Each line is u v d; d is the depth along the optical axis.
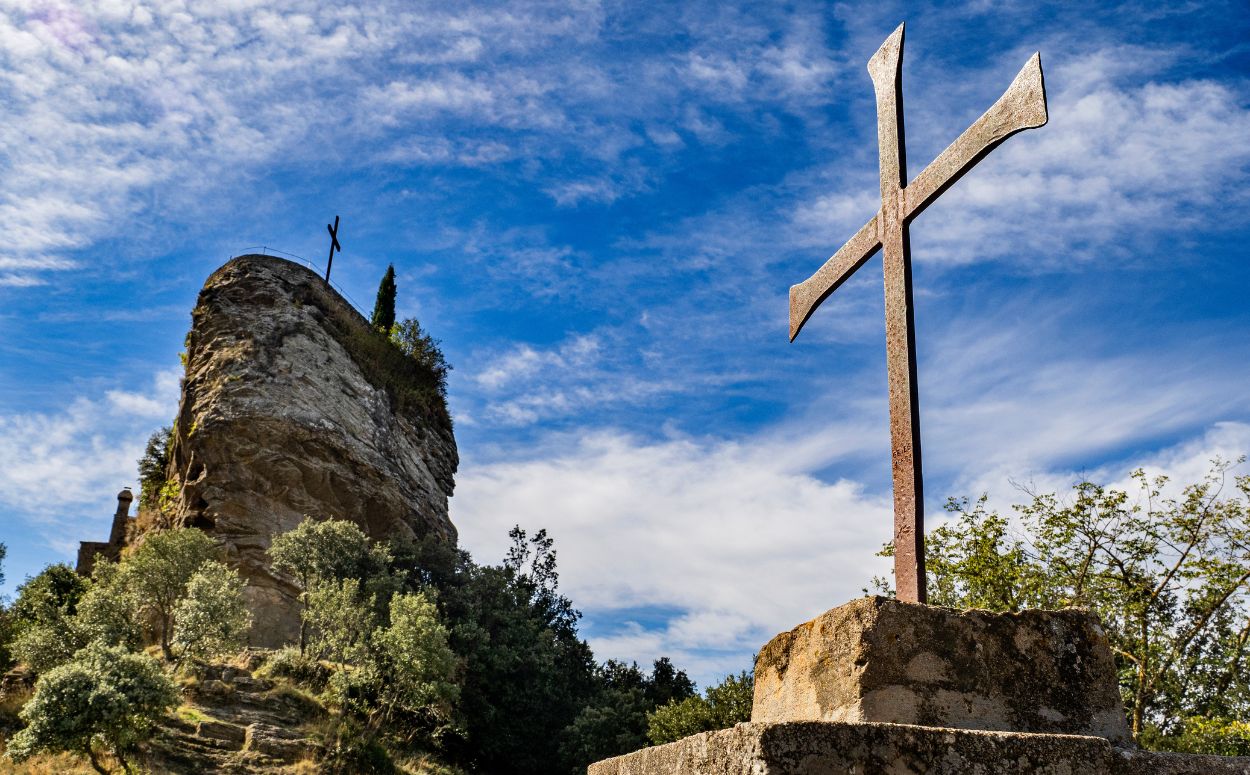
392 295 67.44
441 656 31.52
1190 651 15.93
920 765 2.74
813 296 5.02
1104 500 16.91
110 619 31.75
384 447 52.16
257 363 49.25
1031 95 3.80
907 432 4.02
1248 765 2.94
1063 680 3.25
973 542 17.78
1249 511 15.96
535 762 36.44
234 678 30.81
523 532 51.09
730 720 27.69
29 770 23.20
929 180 4.24
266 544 44.19
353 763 27.84
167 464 52.97
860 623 3.29
